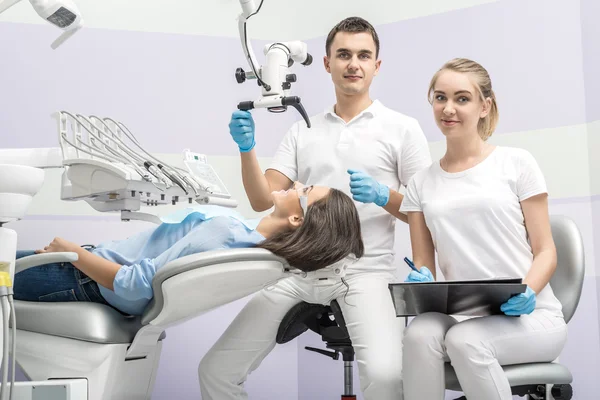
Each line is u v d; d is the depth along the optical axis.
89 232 2.96
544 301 1.87
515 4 2.88
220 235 1.93
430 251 2.11
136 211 2.39
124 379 2.02
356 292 2.20
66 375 1.96
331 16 3.25
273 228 2.06
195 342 3.09
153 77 3.09
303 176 2.53
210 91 3.18
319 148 2.48
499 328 1.73
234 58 3.22
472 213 1.94
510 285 1.60
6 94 2.87
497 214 1.92
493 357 1.70
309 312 2.33
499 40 2.90
